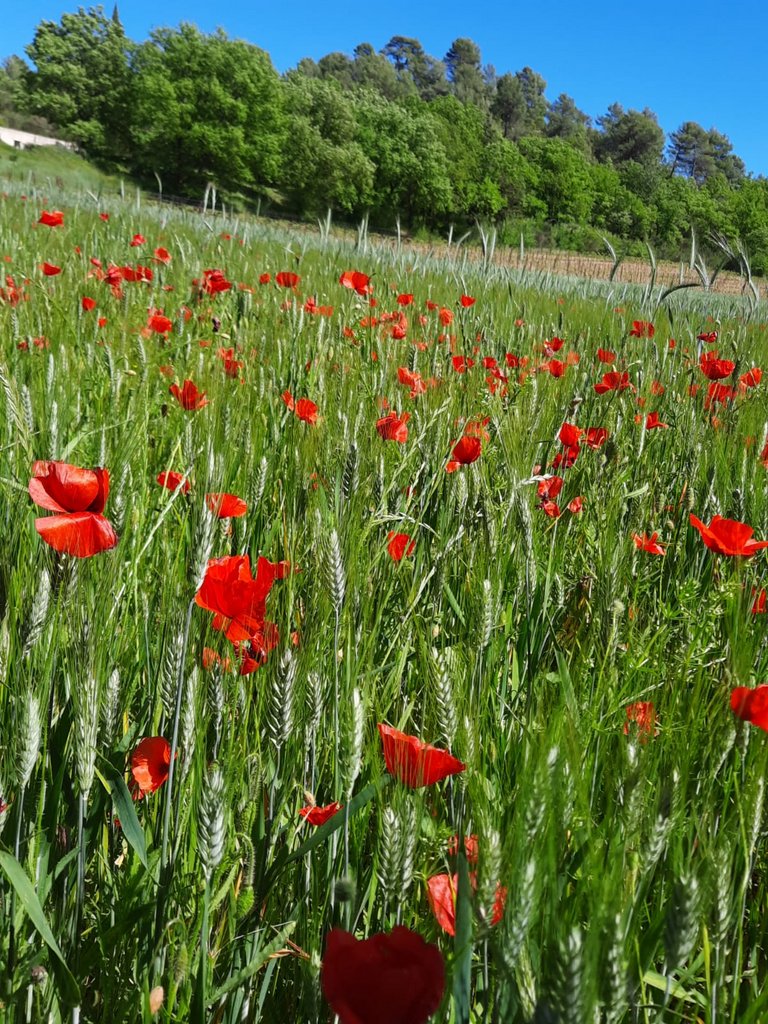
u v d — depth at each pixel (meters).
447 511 2.51
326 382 3.96
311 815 1.33
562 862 1.10
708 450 3.31
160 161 75.06
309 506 2.25
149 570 2.12
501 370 4.74
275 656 1.47
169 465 2.02
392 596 2.28
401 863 1.08
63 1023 1.24
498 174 92.00
